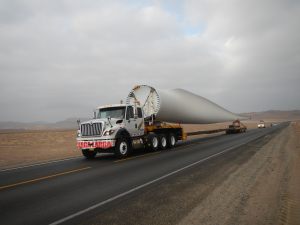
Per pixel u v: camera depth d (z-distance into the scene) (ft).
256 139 90.12
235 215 20.03
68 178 34.68
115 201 23.90
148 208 21.80
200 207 21.85
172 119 80.89
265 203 22.57
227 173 35.12
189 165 41.65
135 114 59.00
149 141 61.82
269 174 34.01
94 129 52.70
